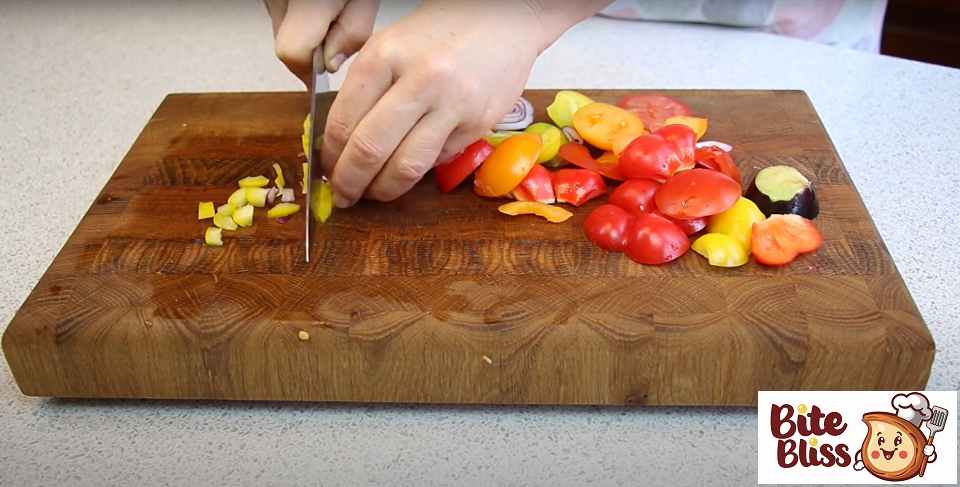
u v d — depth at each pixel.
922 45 1.15
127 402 0.60
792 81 0.91
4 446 0.56
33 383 0.59
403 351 0.57
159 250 0.64
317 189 0.66
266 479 0.54
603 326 0.57
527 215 0.67
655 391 0.58
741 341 0.56
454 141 0.65
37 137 0.85
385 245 0.64
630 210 0.66
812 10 1.02
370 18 0.66
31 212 0.74
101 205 0.68
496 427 0.58
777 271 0.61
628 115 0.73
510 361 0.57
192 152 0.75
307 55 0.64
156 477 0.54
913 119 0.85
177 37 1.02
